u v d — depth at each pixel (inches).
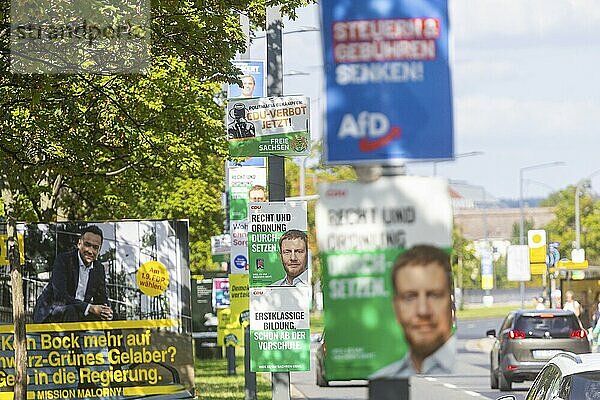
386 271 494.9
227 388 2596.0
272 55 1541.6
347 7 511.2
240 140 1501.0
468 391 2677.2
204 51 1512.1
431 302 491.8
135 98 1561.3
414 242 495.5
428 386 2856.8
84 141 1599.4
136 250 1670.8
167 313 1670.8
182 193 3663.9
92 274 1665.8
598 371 1189.7
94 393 1664.6
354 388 2891.2
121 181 1959.9
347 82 510.6
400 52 509.4
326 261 496.7
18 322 1300.4
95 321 1665.8
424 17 510.6
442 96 509.0
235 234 1939.0
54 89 1441.9
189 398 1675.7
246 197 1948.8
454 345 492.4
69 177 1774.1
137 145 1737.2
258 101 1502.2
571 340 2628.0
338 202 497.4
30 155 1590.8
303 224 1510.8
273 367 1508.4
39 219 1941.4
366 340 493.0
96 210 2297.0
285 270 1510.8
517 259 4579.2
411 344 491.5
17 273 1312.7
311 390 2829.7
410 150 507.8
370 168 513.7
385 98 508.7
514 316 2689.5
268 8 1540.4
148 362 1670.8
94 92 1492.4
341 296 494.9
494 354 2751.0
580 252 4830.2
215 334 3927.2
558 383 1220.5
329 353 493.0
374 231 496.1
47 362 1662.2
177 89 1663.4
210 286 3917.3
